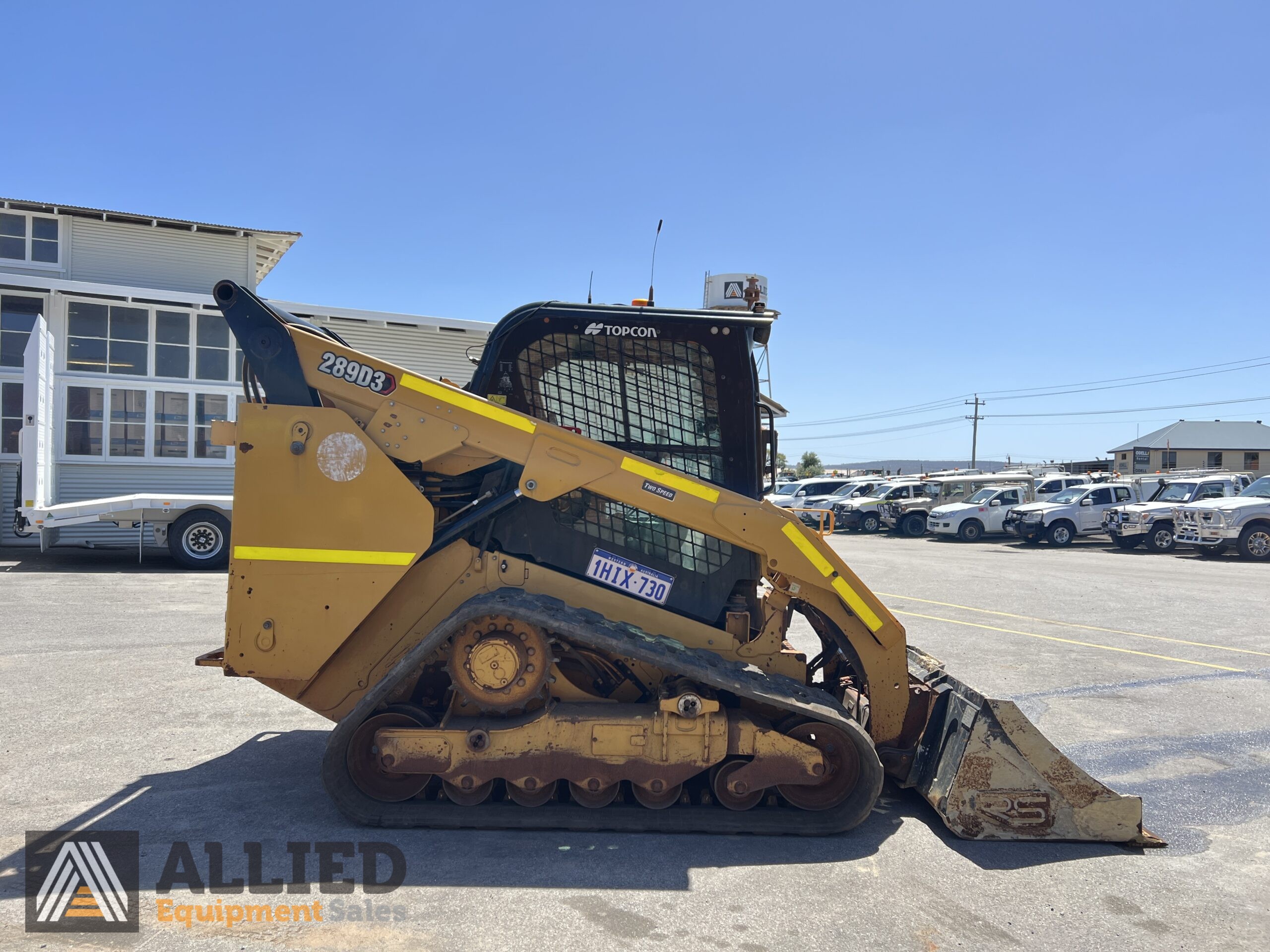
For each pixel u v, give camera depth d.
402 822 3.89
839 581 4.13
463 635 3.86
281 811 4.09
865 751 3.93
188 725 5.45
